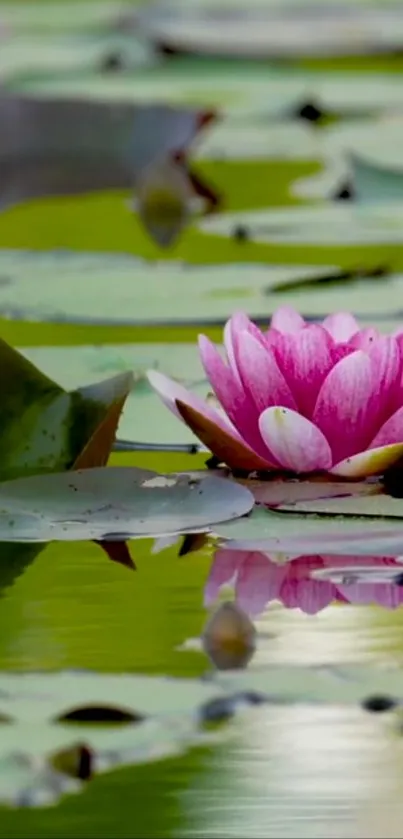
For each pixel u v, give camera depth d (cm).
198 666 211
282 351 226
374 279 262
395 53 429
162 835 202
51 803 203
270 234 277
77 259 271
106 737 206
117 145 294
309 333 225
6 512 224
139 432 233
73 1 550
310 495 225
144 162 293
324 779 204
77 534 222
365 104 361
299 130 339
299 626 215
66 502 224
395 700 209
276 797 203
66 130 294
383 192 291
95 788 203
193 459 229
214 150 320
